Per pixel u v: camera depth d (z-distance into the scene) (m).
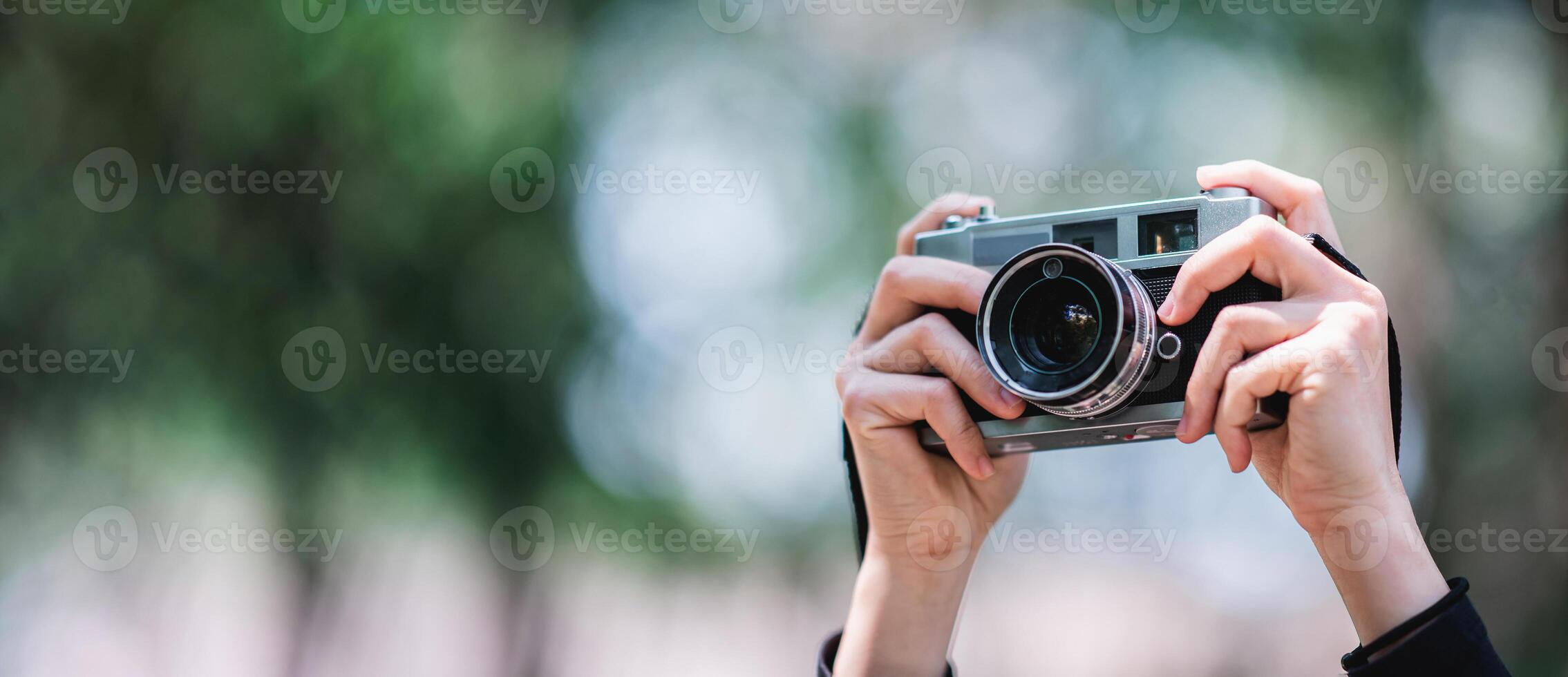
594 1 9.41
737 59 10.40
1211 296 2.06
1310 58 8.96
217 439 7.98
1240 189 2.14
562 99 8.88
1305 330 1.89
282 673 8.22
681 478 9.54
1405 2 8.75
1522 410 7.68
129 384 7.88
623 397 9.17
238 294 7.96
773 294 9.98
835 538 10.40
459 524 8.76
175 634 8.23
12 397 7.72
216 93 7.88
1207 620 11.62
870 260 10.10
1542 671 7.04
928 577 2.31
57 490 7.94
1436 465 7.78
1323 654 10.42
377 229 8.09
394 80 8.01
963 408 2.21
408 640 8.73
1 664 7.79
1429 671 1.69
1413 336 8.16
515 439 8.64
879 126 10.50
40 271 7.76
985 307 2.13
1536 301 7.77
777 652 10.61
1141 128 9.79
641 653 10.40
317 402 8.09
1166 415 2.06
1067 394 1.99
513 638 9.09
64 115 7.81
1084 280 2.04
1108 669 12.82
